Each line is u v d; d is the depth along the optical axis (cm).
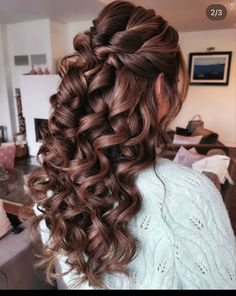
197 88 533
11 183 267
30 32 482
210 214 42
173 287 43
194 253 41
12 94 531
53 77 450
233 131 527
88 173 47
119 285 48
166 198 42
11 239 128
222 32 493
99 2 352
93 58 47
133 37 43
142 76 44
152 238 43
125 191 44
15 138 526
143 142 45
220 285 43
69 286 56
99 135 46
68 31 503
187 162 235
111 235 46
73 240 50
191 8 352
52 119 54
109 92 46
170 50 44
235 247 44
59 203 52
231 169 228
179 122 556
